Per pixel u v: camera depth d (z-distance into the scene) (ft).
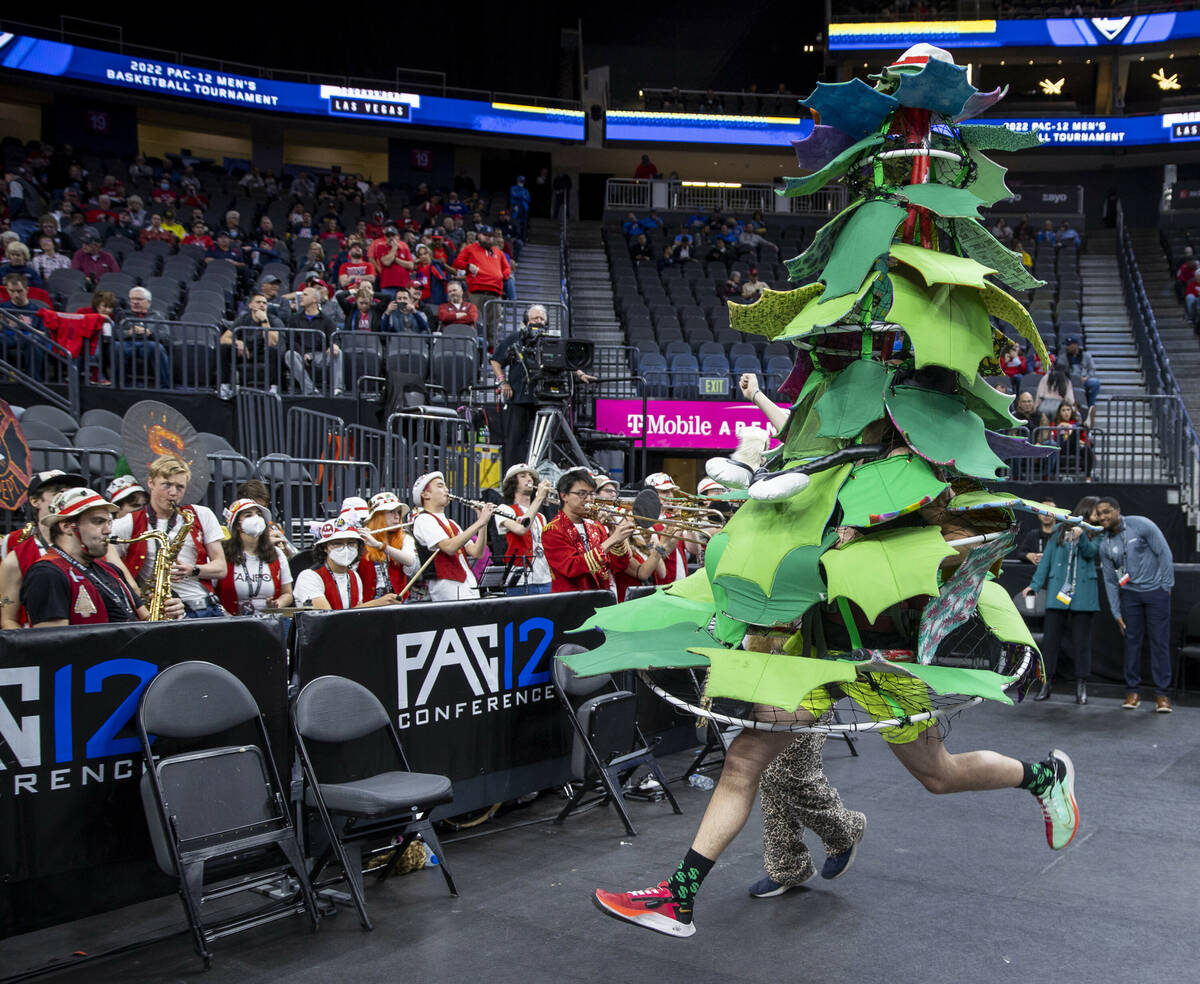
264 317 34.35
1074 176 87.51
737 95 83.87
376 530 19.07
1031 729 24.48
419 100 75.31
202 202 61.77
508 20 84.07
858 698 9.78
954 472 9.07
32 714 10.70
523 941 11.43
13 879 10.51
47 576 13.50
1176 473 41.78
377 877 13.53
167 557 15.01
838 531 9.02
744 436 17.78
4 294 33.81
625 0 88.99
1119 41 79.97
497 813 16.92
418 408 28.91
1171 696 29.22
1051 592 28.60
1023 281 9.34
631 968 10.69
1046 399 44.09
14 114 70.79
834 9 85.61
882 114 9.61
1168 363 55.77
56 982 10.42
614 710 16.29
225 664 12.37
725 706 17.90
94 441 26.58
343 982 10.36
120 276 42.65
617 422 41.57
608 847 15.03
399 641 14.42
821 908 12.55
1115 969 10.72
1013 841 15.39
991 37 80.89
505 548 27.37
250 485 19.35
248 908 12.60
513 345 30.30
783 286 67.05
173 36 74.43
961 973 10.60
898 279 9.00
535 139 78.64
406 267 44.16
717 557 9.78
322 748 13.33
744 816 9.60
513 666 16.21
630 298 65.16
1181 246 74.90
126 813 11.43
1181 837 15.67
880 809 17.17
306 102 72.74
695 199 81.97
